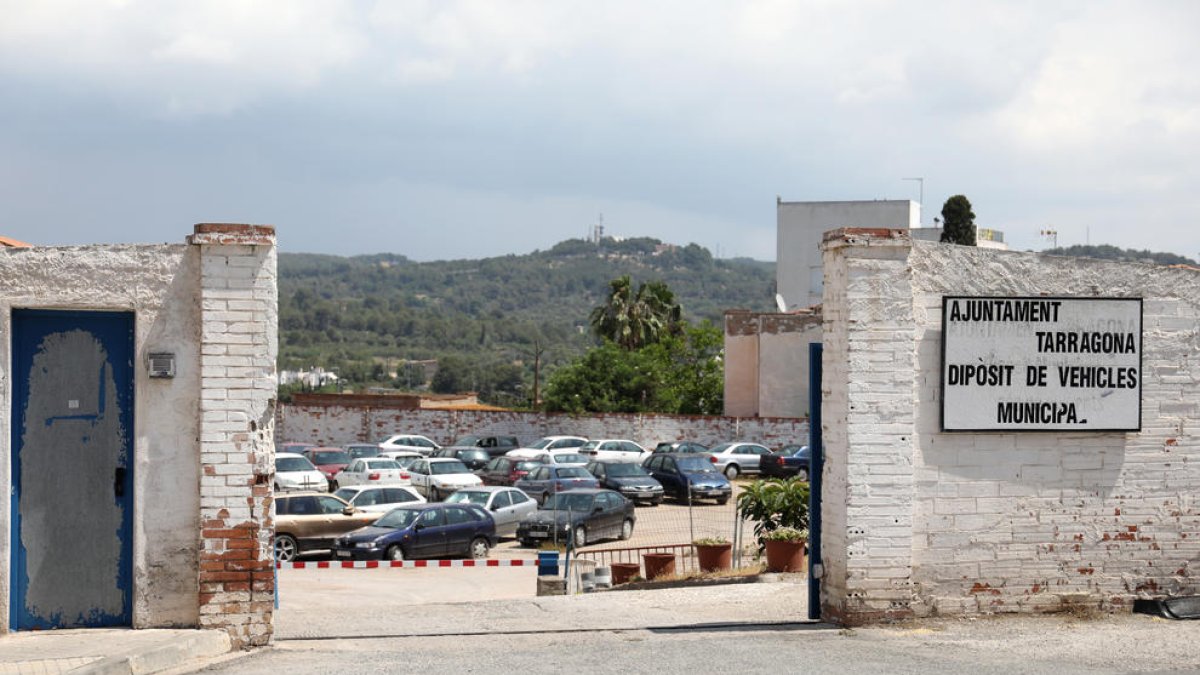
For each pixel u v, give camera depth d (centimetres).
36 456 1072
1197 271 1279
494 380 12119
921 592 1212
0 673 924
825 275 1238
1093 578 1253
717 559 1948
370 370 14050
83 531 1082
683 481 3866
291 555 2623
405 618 1317
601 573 1883
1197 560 1274
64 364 1079
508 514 3022
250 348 1080
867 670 1012
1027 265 1237
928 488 1214
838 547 1205
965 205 5397
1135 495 1263
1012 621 1214
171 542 1081
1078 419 1239
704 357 6538
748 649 1103
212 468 1073
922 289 1212
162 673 988
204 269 1073
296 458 3628
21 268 1052
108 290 1068
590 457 4469
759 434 5019
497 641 1156
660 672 1004
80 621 1080
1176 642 1130
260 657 1055
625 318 7144
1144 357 1262
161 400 1080
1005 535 1232
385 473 3775
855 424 1186
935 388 1213
